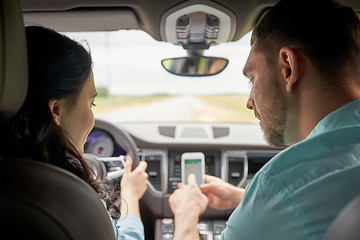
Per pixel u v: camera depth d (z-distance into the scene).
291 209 0.64
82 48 0.86
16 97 0.64
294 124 0.82
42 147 0.83
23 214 0.59
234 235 0.75
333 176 0.62
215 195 1.67
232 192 1.65
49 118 0.83
